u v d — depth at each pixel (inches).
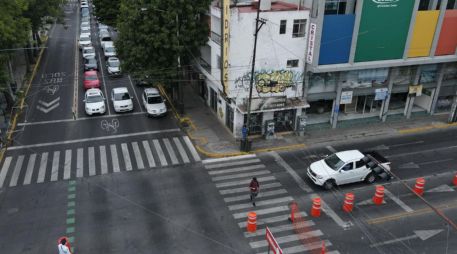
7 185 867.4
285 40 1018.7
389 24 1062.4
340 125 1189.1
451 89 1274.6
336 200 831.1
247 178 911.7
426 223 757.3
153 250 679.1
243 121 1083.3
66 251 608.4
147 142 1077.8
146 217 765.3
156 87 1502.2
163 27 1105.4
